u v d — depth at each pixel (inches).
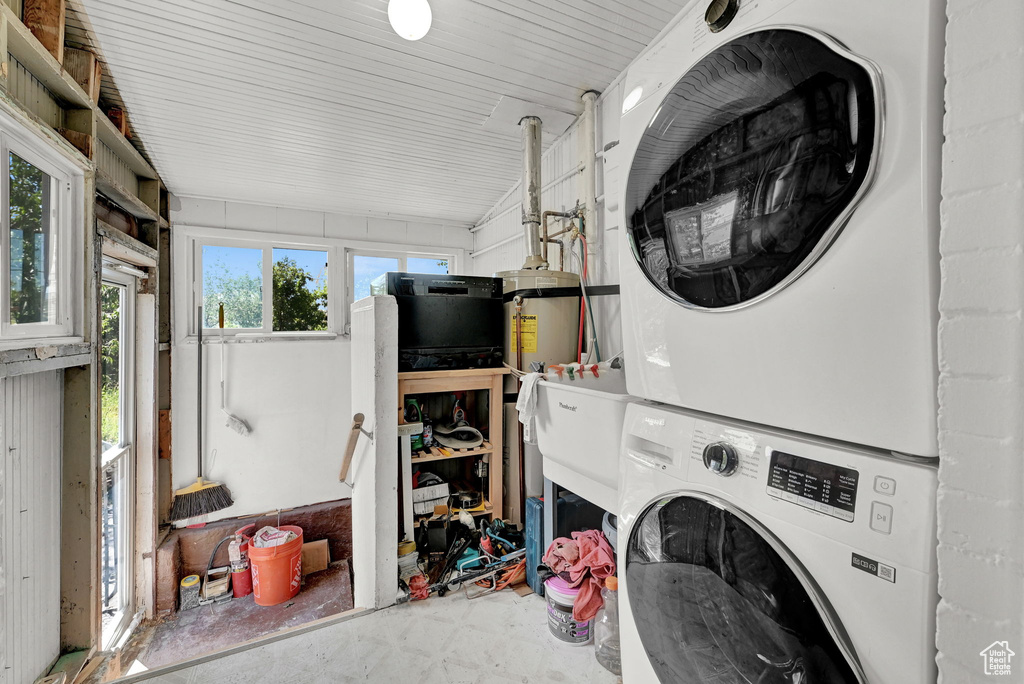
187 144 97.9
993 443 15.8
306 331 137.0
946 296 17.1
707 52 28.5
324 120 92.0
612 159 55.8
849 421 21.3
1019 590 15.1
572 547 58.7
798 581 22.8
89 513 68.1
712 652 28.4
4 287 49.7
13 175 51.8
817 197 21.7
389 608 63.8
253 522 124.5
